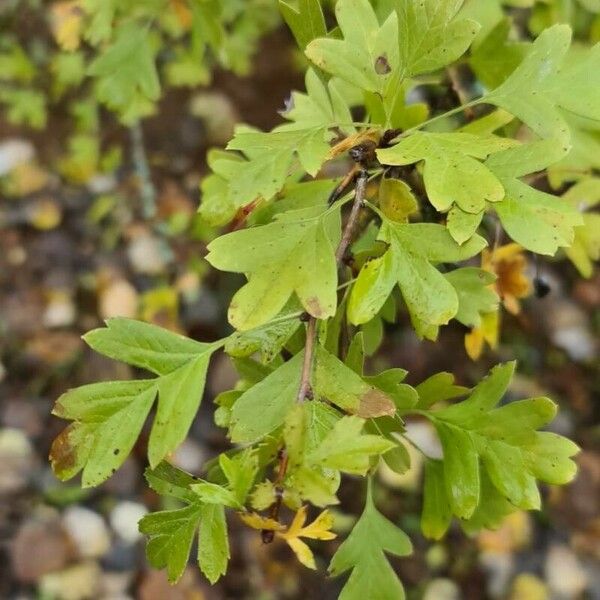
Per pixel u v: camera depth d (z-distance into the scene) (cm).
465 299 33
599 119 30
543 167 29
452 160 29
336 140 33
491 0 36
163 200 88
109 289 83
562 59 31
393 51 31
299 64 85
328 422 28
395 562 72
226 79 93
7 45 86
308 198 33
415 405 31
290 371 29
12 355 81
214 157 37
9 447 75
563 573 72
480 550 73
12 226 88
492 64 36
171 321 81
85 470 29
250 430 28
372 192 34
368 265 29
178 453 74
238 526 72
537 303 81
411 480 72
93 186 90
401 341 75
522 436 31
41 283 85
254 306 28
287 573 70
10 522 72
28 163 90
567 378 79
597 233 36
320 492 26
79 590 70
